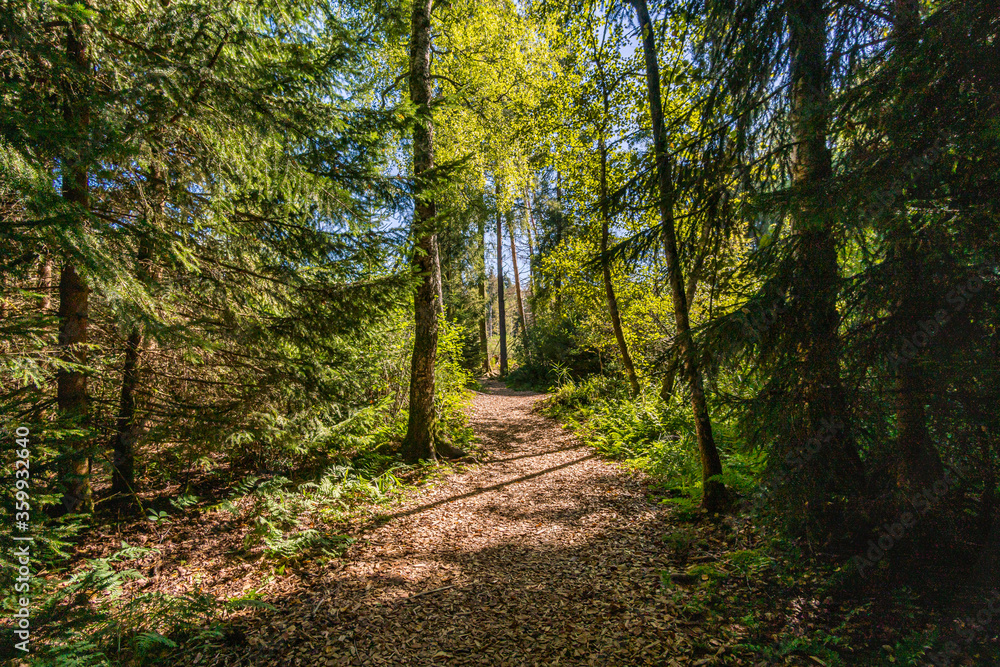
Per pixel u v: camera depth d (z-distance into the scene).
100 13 3.67
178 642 3.27
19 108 2.89
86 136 3.15
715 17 4.09
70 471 4.48
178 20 3.69
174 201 4.86
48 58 3.10
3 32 3.07
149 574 4.23
